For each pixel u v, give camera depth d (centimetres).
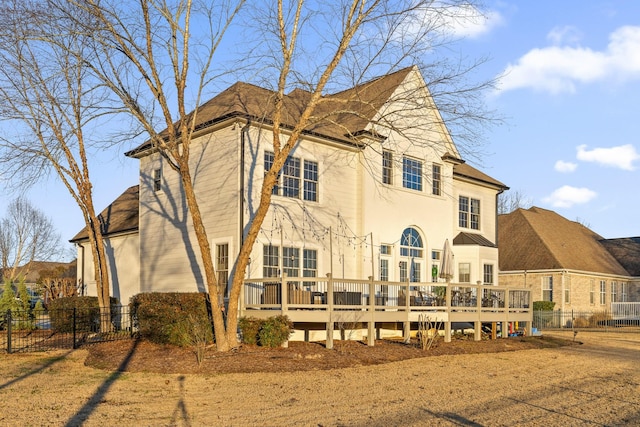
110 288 2675
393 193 2344
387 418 957
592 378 1437
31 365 1470
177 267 2153
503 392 1216
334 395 1142
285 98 2364
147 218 2327
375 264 2248
